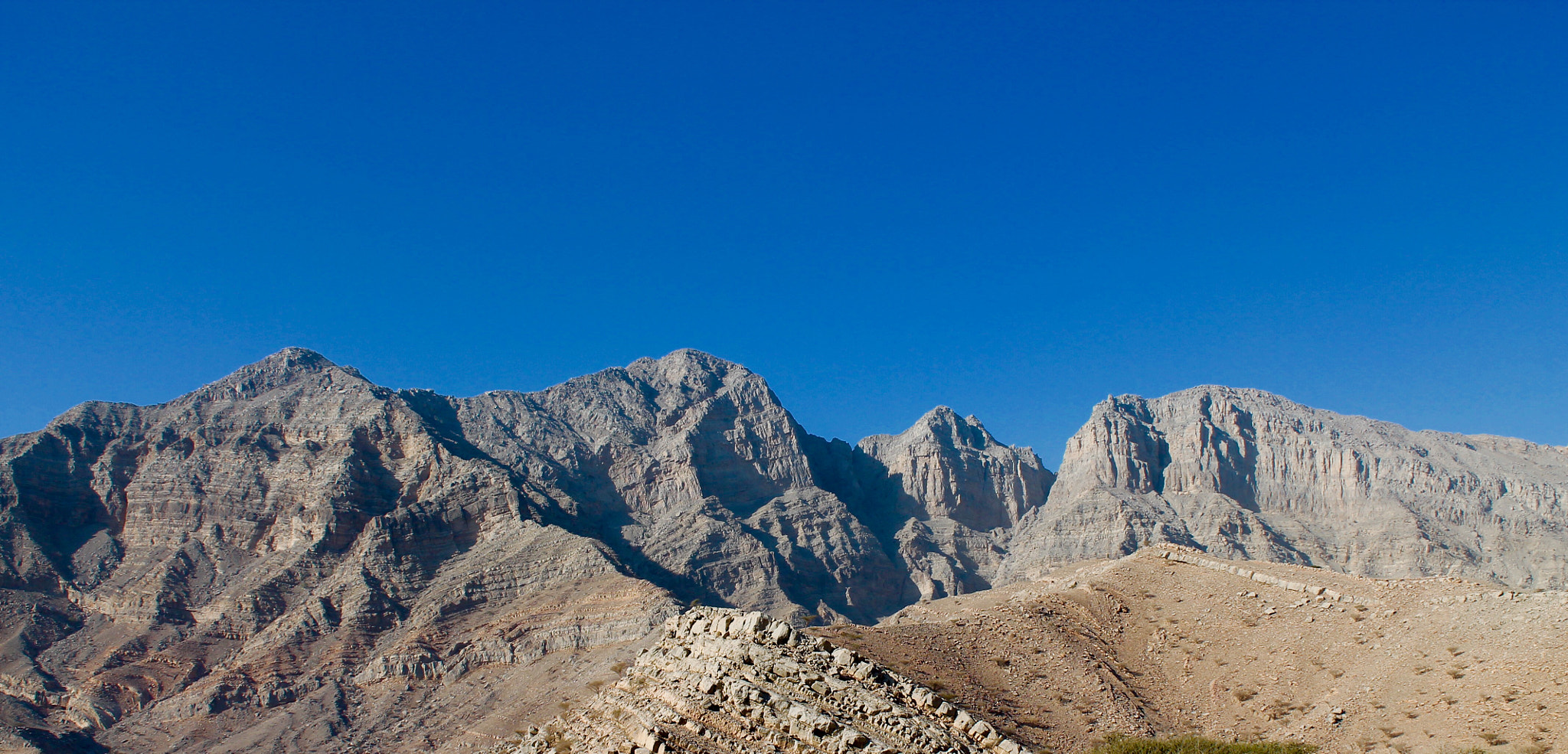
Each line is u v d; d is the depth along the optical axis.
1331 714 63.84
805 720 52.22
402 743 193.00
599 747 55.91
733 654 60.56
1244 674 73.31
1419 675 64.50
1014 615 83.06
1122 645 80.94
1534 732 53.97
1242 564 91.75
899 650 73.56
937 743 52.50
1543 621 63.84
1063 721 66.56
